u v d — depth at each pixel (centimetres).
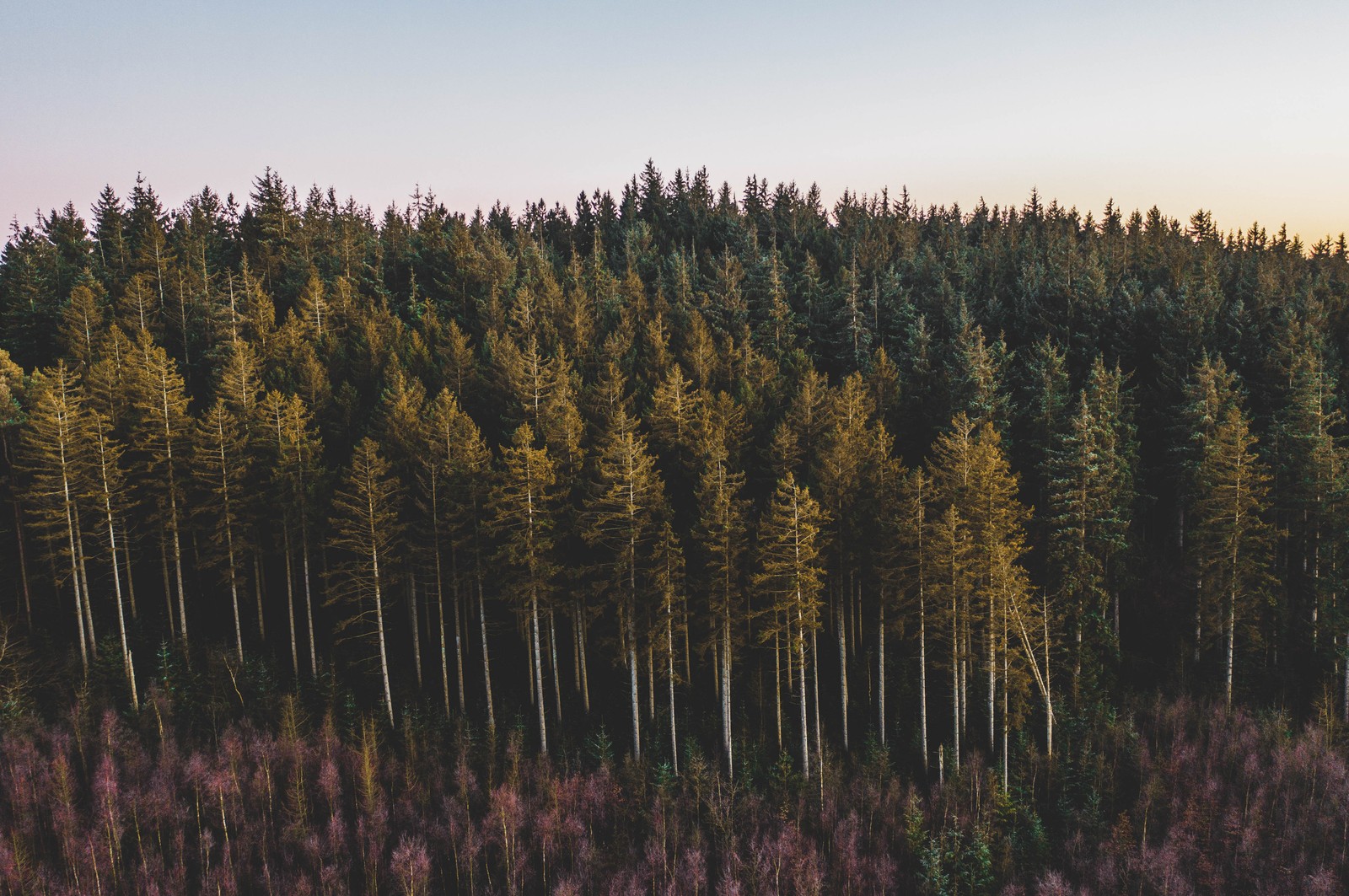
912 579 3666
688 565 3897
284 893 2972
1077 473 4072
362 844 3170
